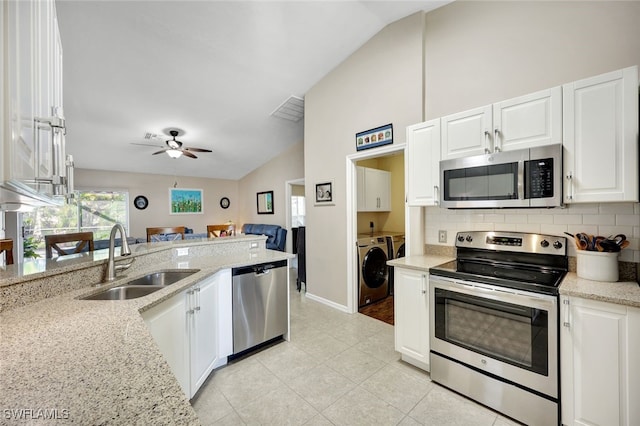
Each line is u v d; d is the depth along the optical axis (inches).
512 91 86.6
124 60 121.8
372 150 122.2
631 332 52.4
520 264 82.0
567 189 64.8
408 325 87.3
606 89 60.0
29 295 53.1
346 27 114.3
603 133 60.3
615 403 54.0
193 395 72.8
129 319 45.7
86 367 30.9
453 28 99.7
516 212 84.5
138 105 156.3
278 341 106.0
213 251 108.6
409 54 109.5
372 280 145.2
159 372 30.1
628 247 67.5
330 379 82.7
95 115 161.2
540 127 68.4
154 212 275.0
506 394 67.1
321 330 115.6
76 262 66.4
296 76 143.3
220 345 87.5
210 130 197.0
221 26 107.3
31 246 204.5
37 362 32.0
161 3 95.3
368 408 70.7
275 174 273.4
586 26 74.5
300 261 173.5
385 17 110.7
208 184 308.3
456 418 67.2
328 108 143.1
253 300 95.9
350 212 133.3
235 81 144.1
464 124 81.5
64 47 110.5
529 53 83.6
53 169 37.5
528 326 63.6
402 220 182.2
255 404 72.4
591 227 72.4
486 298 69.5
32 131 33.6
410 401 73.1
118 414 23.2
